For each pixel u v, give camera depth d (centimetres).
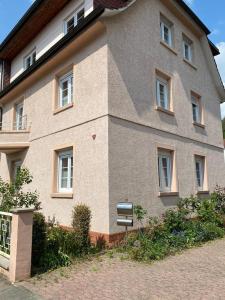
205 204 1080
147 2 1130
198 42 1484
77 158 941
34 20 1338
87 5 1077
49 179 1064
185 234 856
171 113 1145
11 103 1485
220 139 1533
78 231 739
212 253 732
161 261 668
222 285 509
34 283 533
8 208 673
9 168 1401
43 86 1195
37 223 620
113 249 763
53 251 655
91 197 861
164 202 1016
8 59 1730
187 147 1223
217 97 1596
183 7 1284
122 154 876
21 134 1243
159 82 1152
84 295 479
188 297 460
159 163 1068
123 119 903
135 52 1011
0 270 589
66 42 991
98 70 914
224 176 1507
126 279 551
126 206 739
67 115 1022
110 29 920
